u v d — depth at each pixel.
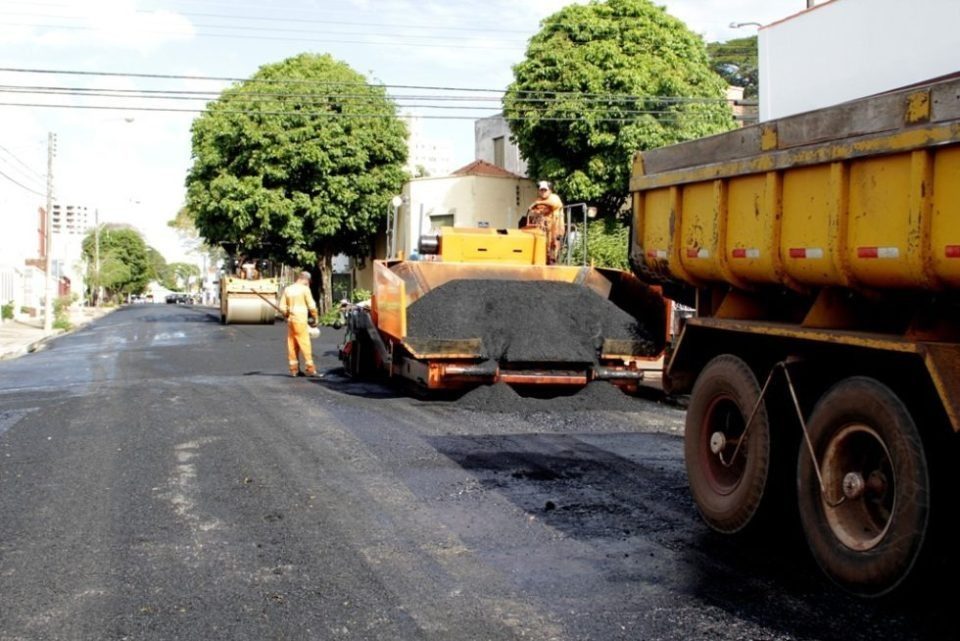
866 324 5.43
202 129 37.12
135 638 4.52
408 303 12.62
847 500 5.16
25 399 13.34
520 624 4.68
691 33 28.61
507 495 7.29
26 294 55.25
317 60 38.03
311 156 35.75
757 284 6.20
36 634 4.57
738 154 6.06
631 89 26.73
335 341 25.92
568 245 14.22
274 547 5.96
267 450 8.98
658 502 7.11
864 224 4.97
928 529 4.52
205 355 21.08
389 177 37.44
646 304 12.60
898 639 4.43
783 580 5.32
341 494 7.30
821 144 5.24
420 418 10.98
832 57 14.52
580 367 12.23
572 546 5.98
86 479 7.79
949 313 4.81
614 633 4.55
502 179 34.31
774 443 5.83
